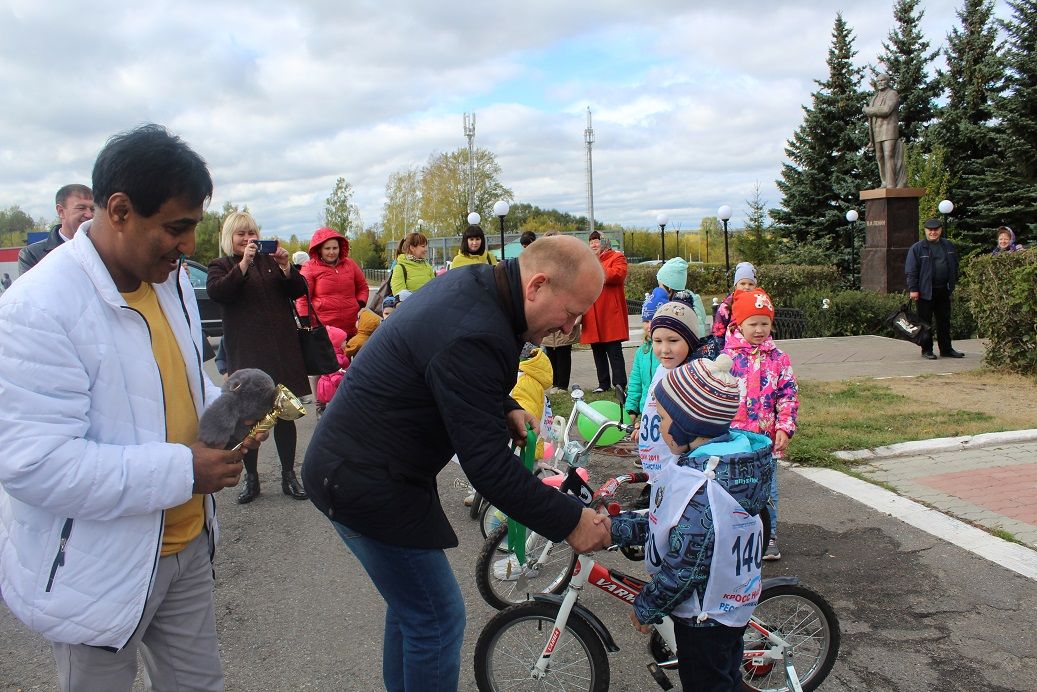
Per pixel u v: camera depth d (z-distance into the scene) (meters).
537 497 2.13
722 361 2.47
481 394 2.06
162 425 1.98
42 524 1.81
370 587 4.12
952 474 5.52
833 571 4.15
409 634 2.36
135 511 1.82
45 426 1.71
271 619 3.78
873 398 7.94
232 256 5.22
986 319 9.39
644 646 3.53
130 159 1.78
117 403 1.88
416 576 2.29
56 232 4.52
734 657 2.59
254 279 5.14
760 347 4.21
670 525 2.46
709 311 14.18
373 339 2.22
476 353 2.06
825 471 5.73
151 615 2.03
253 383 2.01
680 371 2.52
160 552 1.97
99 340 1.84
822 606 3.00
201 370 2.23
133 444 1.91
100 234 1.89
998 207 22.27
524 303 2.16
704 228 55.19
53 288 1.78
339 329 7.38
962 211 24.00
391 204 65.31
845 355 11.19
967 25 26.94
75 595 1.82
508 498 2.10
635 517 2.79
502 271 2.19
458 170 56.81
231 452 1.98
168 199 1.81
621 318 8.48
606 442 4.39
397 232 64.88
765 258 27.00
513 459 2.12
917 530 4.61
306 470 2.28
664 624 2.79
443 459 2.30
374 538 2.24
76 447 1.74
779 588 2.95
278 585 4.15
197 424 2.18
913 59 27.52
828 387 8.61
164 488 1.84
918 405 7.56
